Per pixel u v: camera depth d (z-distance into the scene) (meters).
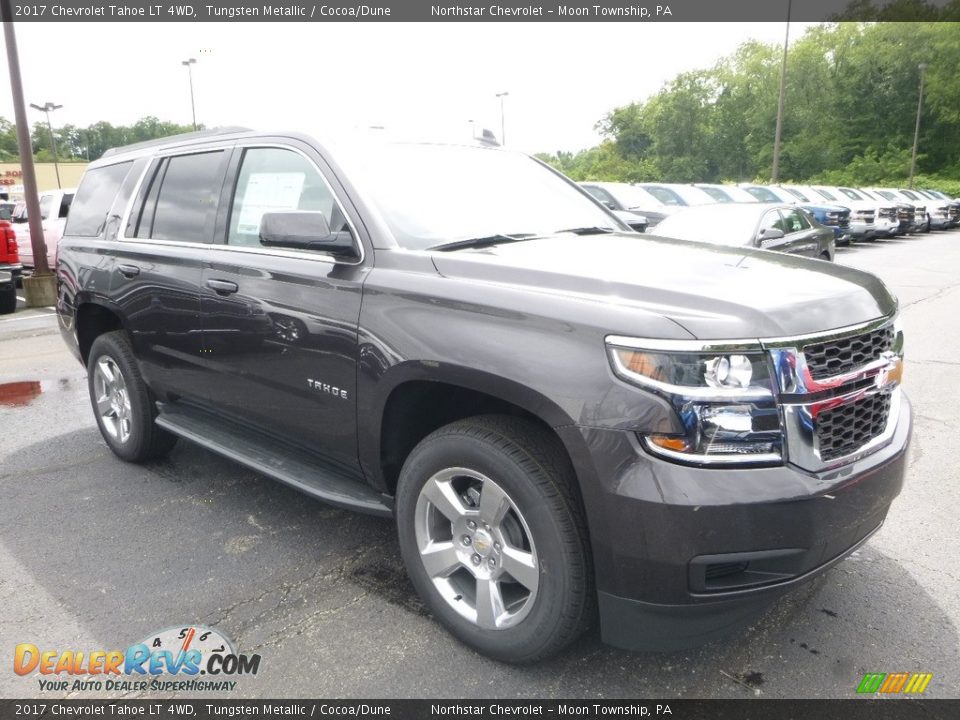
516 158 4.04
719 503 2.12
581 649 2.74
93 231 4.71
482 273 2.68
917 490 4.10
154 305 3.98
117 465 4.60
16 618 2.97
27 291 11.32
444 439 2.63
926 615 2.93
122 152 4.79
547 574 2.39
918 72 60.56
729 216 10.09
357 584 3.21
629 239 3.35
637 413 2.17
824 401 2.27
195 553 3.48
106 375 4.59
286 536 3.65
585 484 2.26
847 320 2.39
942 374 6.65
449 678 2.59
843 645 2.75
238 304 3.42
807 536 2.20
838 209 19.28
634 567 2.22
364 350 2.84
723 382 2.16
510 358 2.40
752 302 2.27
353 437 2.99
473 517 2.62
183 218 3.98
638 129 74.38
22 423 5.48
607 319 2.27
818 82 61.62
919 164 61.16
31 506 4.00
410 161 3.44
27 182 11.44
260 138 3.60
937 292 11.84
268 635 2.85
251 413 3.54
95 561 3.41
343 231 3.04
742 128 65.06
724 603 2.24
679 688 2.53
